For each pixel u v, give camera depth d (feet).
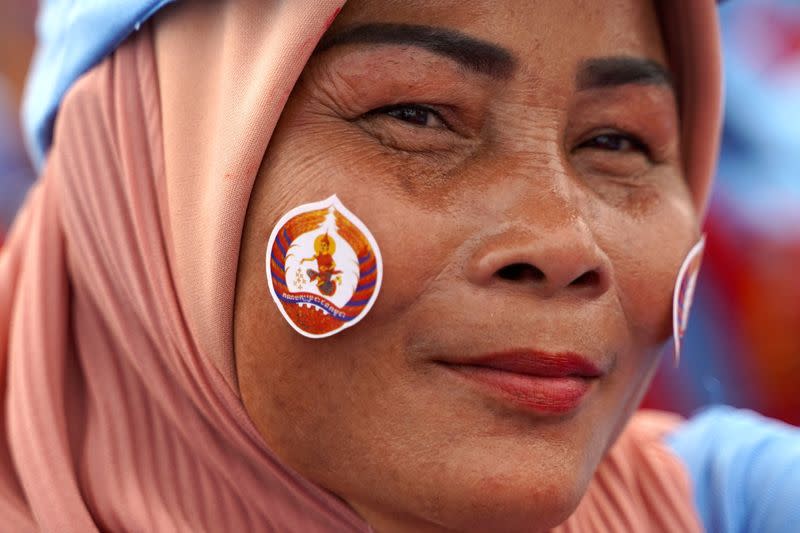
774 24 19.80
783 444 10.27
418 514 7.51
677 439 11.10
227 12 7.90
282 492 8.45
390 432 7.39
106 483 8.48
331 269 7.29
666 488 9.91
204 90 8.11
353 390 7.43
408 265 7.22
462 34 7.37
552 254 7.10
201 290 7.95
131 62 8.63
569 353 7.33
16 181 19.77
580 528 9.25
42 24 10.10
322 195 7.30
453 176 7.43
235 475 8.50
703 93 9.27
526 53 7.52
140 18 8.33
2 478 8.71
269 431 7.80
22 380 8.73
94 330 9.01
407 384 7.35
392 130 7.51
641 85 8.12
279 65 7.32
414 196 7.31
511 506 7.27
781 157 19.30
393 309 7.27
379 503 7.63
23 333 8.93
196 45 8.16
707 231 19.13
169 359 8.50
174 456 8.71
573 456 7.50
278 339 7.52
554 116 7.68
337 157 7.37
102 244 8.77
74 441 8.75
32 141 10.43
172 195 8.19
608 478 9.86
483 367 7.32
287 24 7.32
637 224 8.04
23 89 20.24
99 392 8.84
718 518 10.03
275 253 7.42
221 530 8.47
